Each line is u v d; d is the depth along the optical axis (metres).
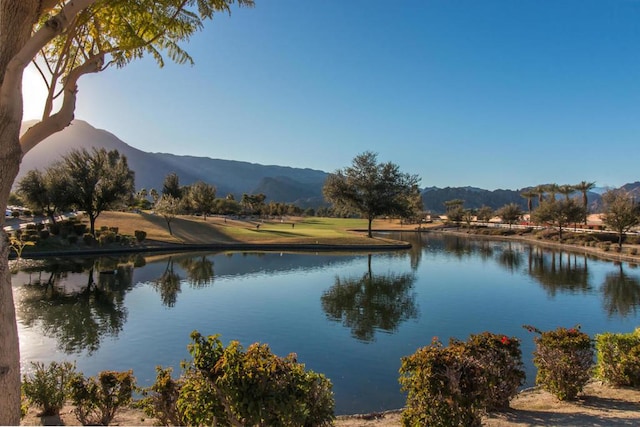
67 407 8.09
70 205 44.22
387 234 79.31
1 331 3.44
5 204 3.56
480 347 7.02
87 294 21.84
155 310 18.52
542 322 17.17
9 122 3.51
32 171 47.56
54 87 4.28
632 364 8.39
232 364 3.81
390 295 22.83
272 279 27.59
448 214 102.06
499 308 19.66
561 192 77.88
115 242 41.59
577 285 26.16
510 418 6.52
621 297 22.36
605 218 48.38
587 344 7.80
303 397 4.02
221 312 18.28
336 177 62.56
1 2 3.61
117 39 5.22
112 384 7.18
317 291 23.66
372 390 10.12
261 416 3.65
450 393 4.98
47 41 3.66
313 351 13.22
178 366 11.58
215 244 47.22
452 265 35.88
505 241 64.50
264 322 16.70
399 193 61.66
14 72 3.53
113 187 44.50
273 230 65.69
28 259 33.84
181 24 5.36
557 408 7.26
